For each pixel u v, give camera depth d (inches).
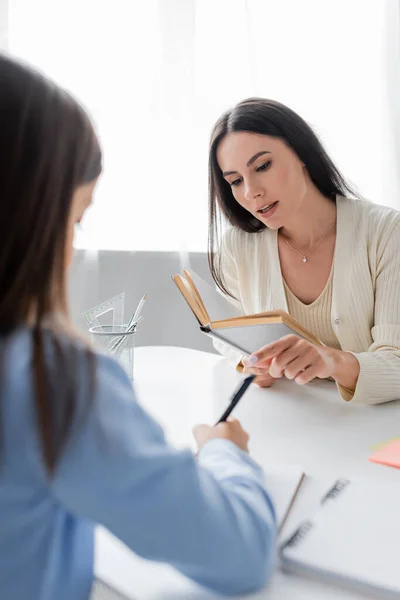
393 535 24.5
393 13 95.0
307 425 40.8
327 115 97.0
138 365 58.4
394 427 39.9
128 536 18.1
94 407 17.5
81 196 21.2
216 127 55.9
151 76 92.2
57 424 17.0
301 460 34.4
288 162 53.7
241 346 45.6
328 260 57.1
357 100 96.9
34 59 90.7
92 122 20.9
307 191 56.7
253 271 61.1
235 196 56.7
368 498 28.0
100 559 24.5
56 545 19.6
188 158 93.0
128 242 94.2
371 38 96.2
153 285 93.7
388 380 45.1
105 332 44.6
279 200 54.0
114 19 91.1
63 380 17.4
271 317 41.4
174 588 22.6
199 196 95.1
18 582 18.8
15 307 18.7
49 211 18.8
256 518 20.9
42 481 17.6
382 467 33.1
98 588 23.7
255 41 94.3
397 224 54.1
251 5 93.6
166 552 18.4
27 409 17.3
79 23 90.7
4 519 18.0
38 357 17.8
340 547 23.8
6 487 17.5
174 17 90.4
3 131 18.1
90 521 20.1
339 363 45.1
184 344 95.3
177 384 51.4
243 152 52.9
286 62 95.5
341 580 22.1
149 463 17.8
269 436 38.7
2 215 18.3
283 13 94.6
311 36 95.4
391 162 97.0
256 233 61.2
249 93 94.4
